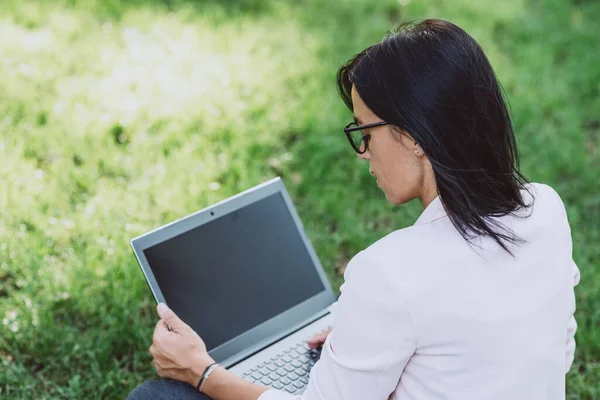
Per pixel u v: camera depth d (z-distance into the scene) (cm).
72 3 508
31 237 311
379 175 157
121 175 362
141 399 177
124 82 427
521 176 159
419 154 149
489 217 150
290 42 507
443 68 143
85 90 416
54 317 283
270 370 206
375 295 146
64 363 260
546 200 165
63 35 465
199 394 177
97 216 328
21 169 348
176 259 206
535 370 148
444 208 149
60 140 373
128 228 322
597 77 489
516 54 515
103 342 269
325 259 327
